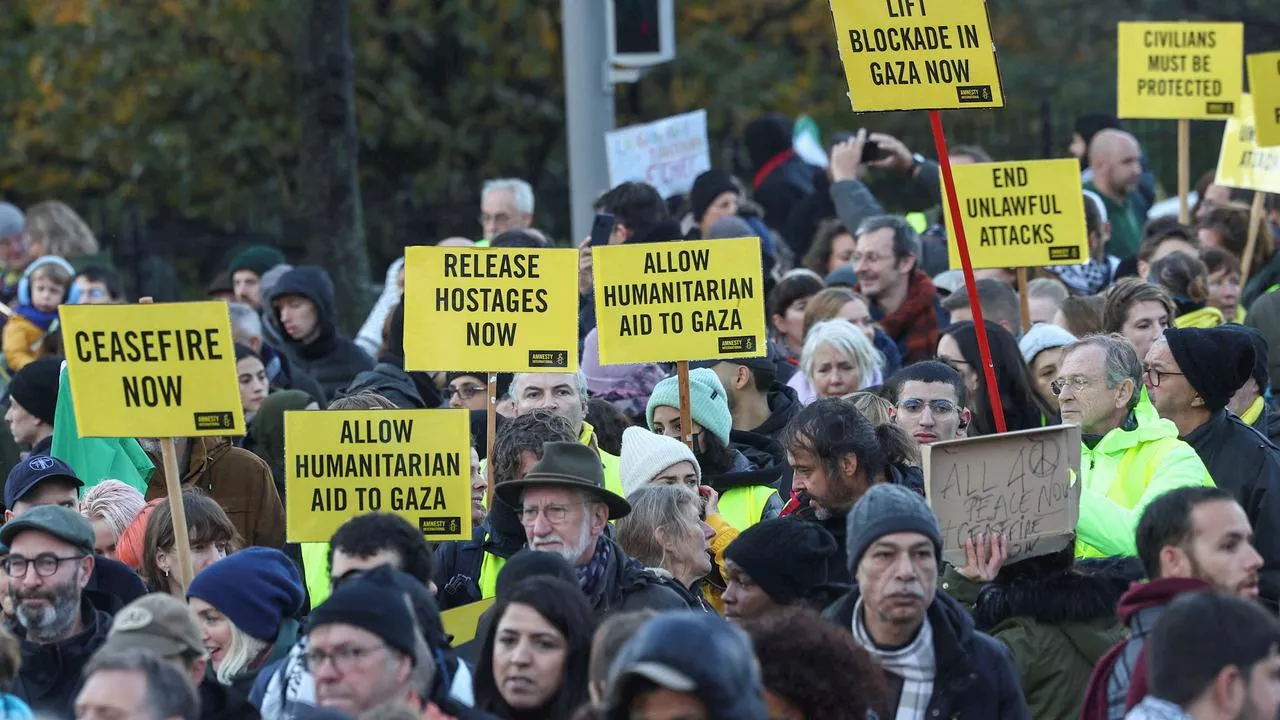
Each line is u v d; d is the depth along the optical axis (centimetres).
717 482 2189
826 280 3206
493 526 1945
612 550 1791
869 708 1358
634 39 3591
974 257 2697
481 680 1558
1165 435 1939
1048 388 2366
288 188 5738
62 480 2036
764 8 6538
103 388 1959
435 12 5988
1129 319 2414
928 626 1520
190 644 1524
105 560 1848
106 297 3447
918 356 2917
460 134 5925
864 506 1520
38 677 1736
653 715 1102
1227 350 1983
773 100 6222
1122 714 1450
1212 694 1262
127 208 5162
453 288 2181
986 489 1697
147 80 5750
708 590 2039
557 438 1950
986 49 2008
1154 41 3266
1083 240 2688
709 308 2184
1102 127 3984
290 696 1595
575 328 2178
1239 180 3186
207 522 1984
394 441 1975
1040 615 1675
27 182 6009
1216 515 1530
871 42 2005
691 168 3822
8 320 3466
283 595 1752
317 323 3150
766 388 2423
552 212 5856
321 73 4272
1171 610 1293
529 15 6016
